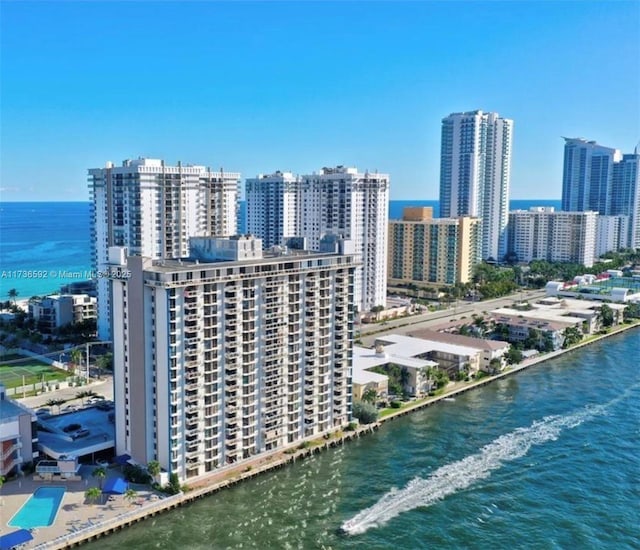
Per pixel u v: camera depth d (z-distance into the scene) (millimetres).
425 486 148250
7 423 143875
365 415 183750
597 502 141375
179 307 139750
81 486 140750
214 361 147500
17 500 134000
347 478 152125
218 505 138125
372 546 123688
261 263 154875
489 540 126375
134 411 148000
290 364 165125
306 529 129375
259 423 160000
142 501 134500
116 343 151000
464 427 185000
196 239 171250
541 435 178500
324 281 170625
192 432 144500
